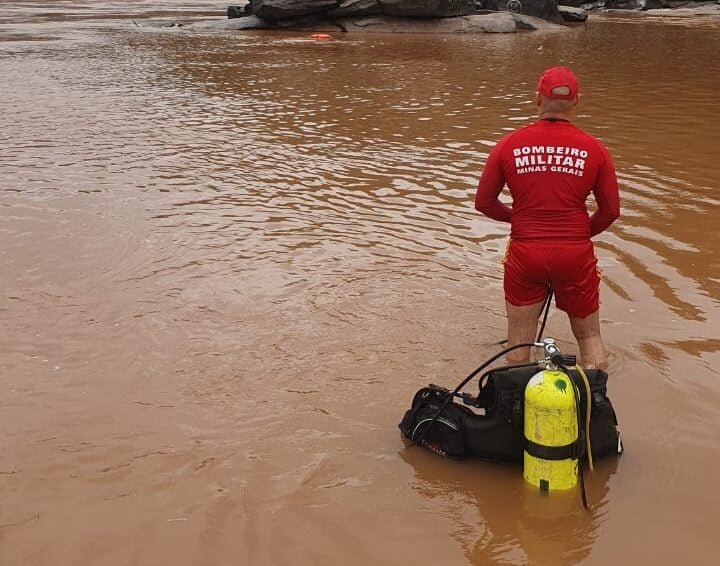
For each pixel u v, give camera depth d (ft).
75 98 53.83
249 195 30.66
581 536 12.05
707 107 48.60
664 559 11.56
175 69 68.44
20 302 20.75
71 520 12.56
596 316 16.94
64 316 19.93
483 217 27.68
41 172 34.09
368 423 15.16
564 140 15.85
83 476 13.66
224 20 113.39
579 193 15.93
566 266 16.12
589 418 12.87
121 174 33.83
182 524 12.44
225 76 64.28
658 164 34.73
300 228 26.58
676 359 17.52
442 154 37.29
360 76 63.87
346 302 20.52
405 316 19.70
